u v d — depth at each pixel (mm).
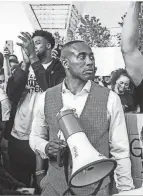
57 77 2098
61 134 1551
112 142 1627
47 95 1718
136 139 2061
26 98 2148
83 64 1621
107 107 1619
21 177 2145
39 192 2119
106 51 2096
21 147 2152
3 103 2174
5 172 2152
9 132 2170
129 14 2053
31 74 2133
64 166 1548
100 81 2105
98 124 1614
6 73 2160
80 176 1285
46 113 1687
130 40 2059
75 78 1655
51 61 2119
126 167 1603
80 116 1628
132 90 2078
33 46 2127
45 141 1690
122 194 1066
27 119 2152
